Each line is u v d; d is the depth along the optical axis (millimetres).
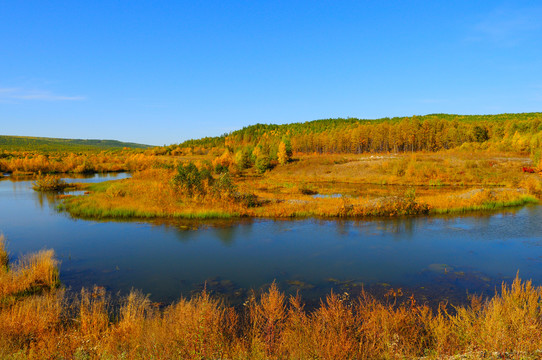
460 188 35656
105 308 8062
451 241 14758
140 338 5422
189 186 24891
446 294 8922
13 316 6238
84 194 31234
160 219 19766
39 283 9602
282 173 57719
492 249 13461
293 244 14430
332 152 107000
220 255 12883
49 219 19812
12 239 15367
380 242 14672
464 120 161875
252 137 176625
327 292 9172
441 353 4703
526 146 61250
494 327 4977
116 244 14484
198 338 4715
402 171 47125
